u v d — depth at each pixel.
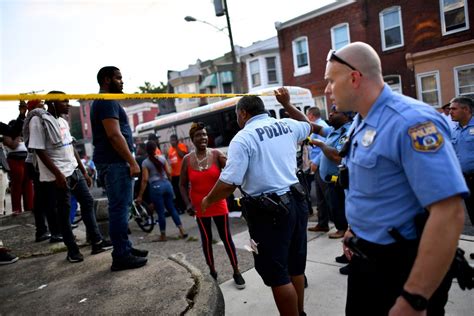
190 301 2.47
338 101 1.63
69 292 2.79
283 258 2.52
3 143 5.74
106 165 3.08
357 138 1.59
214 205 3.77
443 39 14.00
